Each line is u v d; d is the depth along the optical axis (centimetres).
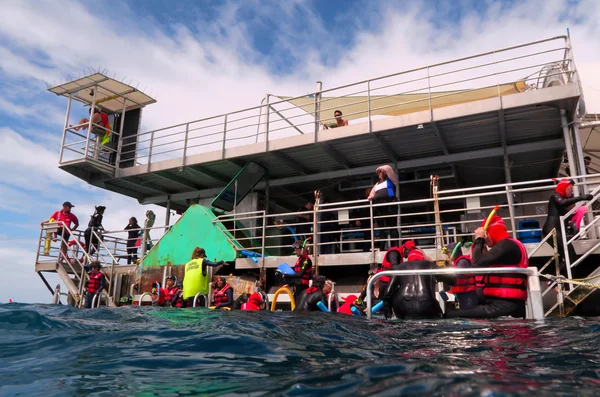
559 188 714
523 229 811
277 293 759
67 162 1412
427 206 1340
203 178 1454
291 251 1486
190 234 1148
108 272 1256
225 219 1224
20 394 213
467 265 512
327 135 1110
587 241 737
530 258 820
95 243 1355
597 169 1251
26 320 459
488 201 1314
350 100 1233
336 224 1202
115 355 301
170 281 1040
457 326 405
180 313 629
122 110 1611
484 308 479
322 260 948
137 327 435
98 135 1513
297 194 1514
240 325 434
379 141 1084
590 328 373
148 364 272
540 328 380
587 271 775
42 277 1366
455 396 166
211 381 225
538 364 232
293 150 1184
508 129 1039
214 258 1097
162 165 1354
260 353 297
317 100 1162
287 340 343
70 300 1291
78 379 239
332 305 769
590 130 1216
